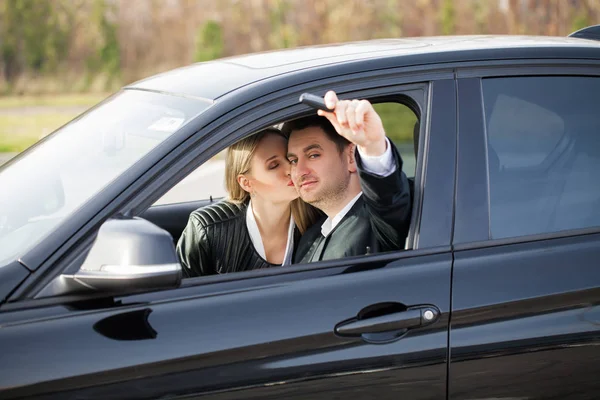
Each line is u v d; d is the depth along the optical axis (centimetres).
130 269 427
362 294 486
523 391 514
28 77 6269
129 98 596
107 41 6506
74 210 464
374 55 540
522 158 551
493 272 510
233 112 494
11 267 445
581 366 525
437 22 6388
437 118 525
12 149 3041
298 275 486
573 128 570
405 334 489
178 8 6619
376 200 508
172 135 485
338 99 512
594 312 529
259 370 460
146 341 444
